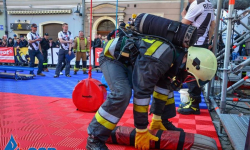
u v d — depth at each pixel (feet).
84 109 10.18
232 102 13.64
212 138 6.85
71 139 7.08
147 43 5.44
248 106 12.23
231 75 16.96
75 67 26.53
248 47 21.36
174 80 6.08
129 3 44.57
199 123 9.05
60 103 11.94
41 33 50.62
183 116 10.09
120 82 5.73
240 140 5.61
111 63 6.16
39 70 24.31
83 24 47.29
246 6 16.21
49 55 35.53
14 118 9.13
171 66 5.77
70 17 48.32
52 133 7.55
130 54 5.74
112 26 46.80
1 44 41.24
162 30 5.51
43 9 49.32
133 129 6.84
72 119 9.12
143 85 5.41
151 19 5.68
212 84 12.91
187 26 5.37
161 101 6.75
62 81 20.71
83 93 10.10
